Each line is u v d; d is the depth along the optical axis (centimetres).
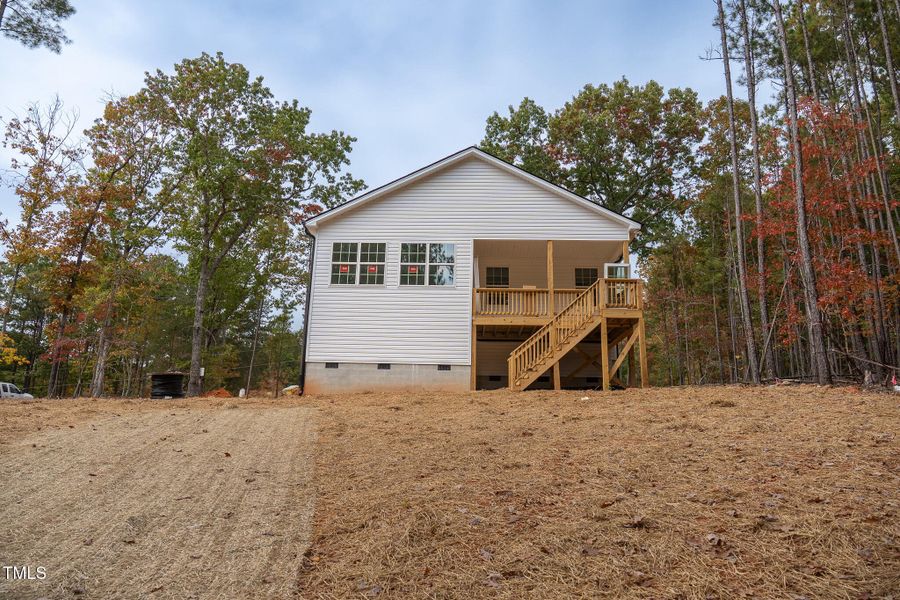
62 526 497
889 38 1839
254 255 3512
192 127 2570
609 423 890
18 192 2161
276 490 600
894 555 389
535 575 395
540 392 1464
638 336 1598
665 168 3094
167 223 2816
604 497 532
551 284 1716
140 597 382
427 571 410
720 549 416
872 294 1780
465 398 1359
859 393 1071
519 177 1798
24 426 895
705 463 627
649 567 398
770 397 1076
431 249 1770
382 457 723
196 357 2609
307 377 1700
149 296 2694
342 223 1792
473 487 580
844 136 1805
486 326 1759
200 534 485
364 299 1744
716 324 3033
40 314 4497
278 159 2644
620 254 1973
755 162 1719
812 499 492
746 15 1738
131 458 717
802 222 1423
